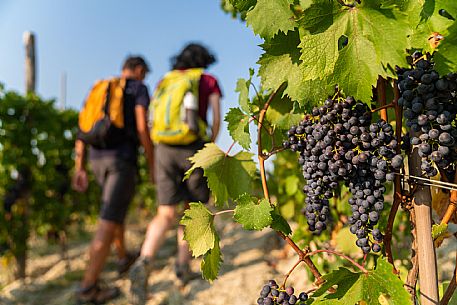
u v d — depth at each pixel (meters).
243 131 1.77
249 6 1.43
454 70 1.14
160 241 4.03
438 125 1.18
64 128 7.04
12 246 5.61
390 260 1.41
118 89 4.52
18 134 6.02
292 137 1.50
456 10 1.16
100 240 4.40
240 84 1.82
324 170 1.37
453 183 1.35
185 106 3.96
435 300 1.29
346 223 2.62
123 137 4.51
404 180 1.36
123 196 4.47
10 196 5.76
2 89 6.00
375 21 1.19
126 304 4.39
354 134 1.30
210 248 1.54
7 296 5.07
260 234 6.00
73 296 4.80
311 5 1.22
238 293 4.04
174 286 4.57
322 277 1.28
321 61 1.23
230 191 1.84
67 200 7.29
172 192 4.07
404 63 1.16
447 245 3.77
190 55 4.19
